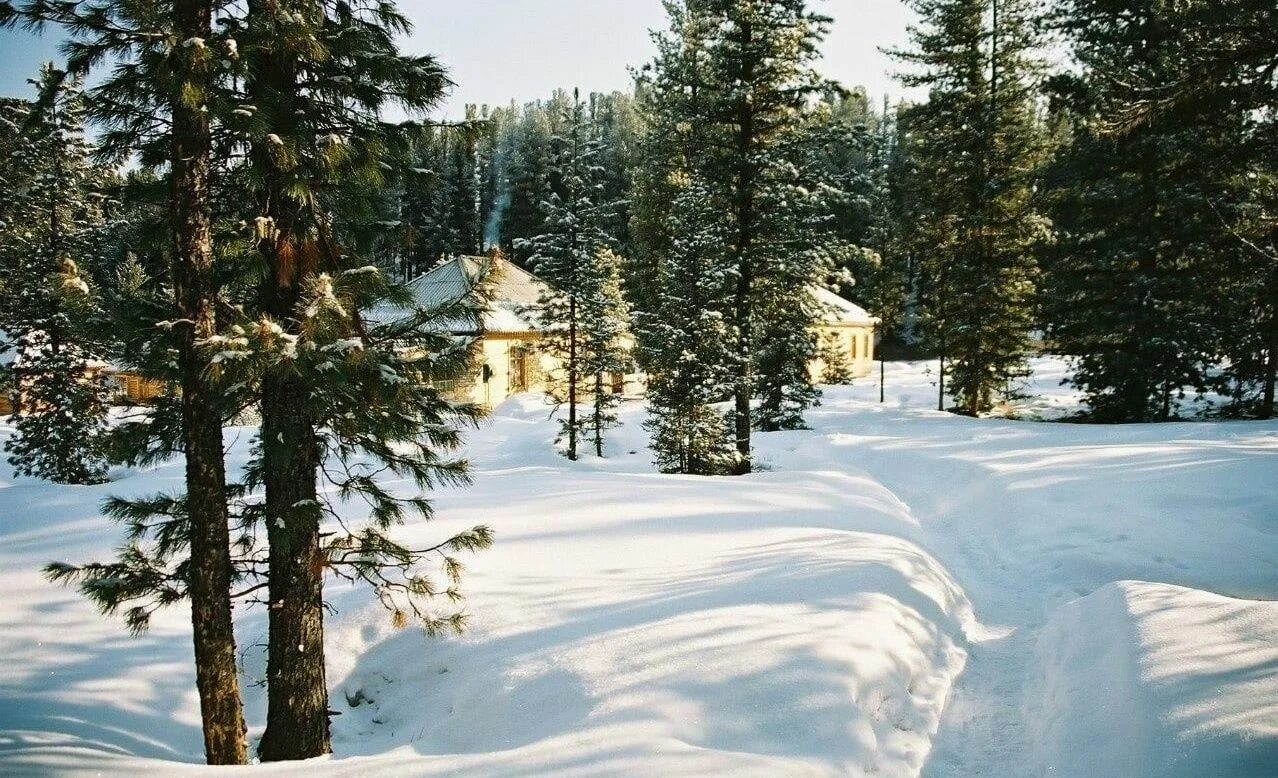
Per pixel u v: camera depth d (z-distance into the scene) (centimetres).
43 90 525
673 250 1902
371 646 721
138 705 648
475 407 627
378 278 555
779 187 1753
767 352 2417
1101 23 2061
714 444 1781
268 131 508
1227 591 877
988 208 2458
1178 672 499
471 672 648
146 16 457
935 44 2512
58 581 840
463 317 621
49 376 1953
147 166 595
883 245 4169
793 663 567
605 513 1095
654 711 509
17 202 1989
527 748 469
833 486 1408
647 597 746
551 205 2866
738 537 976
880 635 642
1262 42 862
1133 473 1314
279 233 555
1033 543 1105
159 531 601
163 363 539
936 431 2164
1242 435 1641
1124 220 2097
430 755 505
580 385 3219
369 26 597
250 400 563
